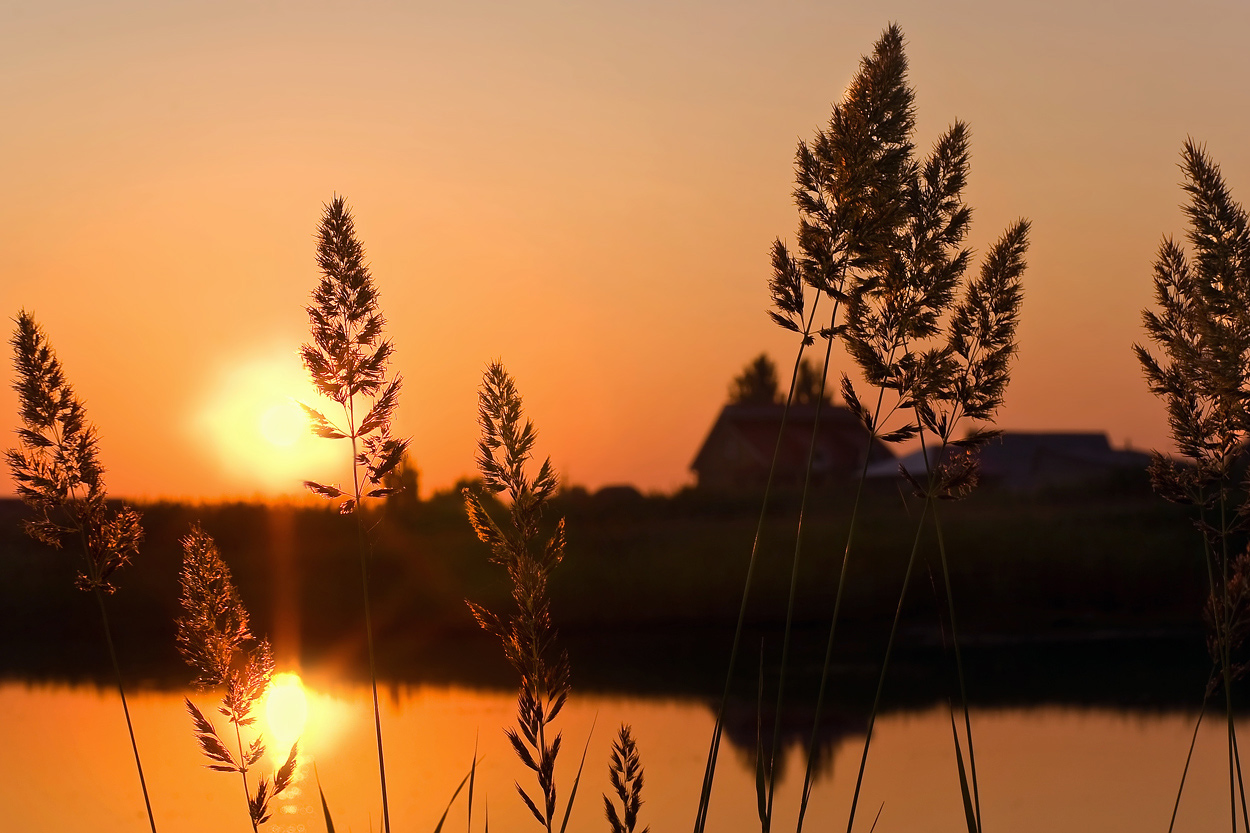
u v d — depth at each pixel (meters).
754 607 22.34
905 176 3.98
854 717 13.47
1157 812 9.02
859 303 4.14
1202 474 4.54
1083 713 13.48
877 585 23.27
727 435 71.44
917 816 9.06
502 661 17.81
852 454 67.94
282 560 23.77
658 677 16.47
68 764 10.88
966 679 16.12
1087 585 23.20
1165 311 4.69
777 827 8.74
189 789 9.94
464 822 8.77
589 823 8.80
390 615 21.11
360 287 3.78
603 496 37.59
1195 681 15.70
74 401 3.97
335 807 9.27
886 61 3.88
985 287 4.23
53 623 20.81
